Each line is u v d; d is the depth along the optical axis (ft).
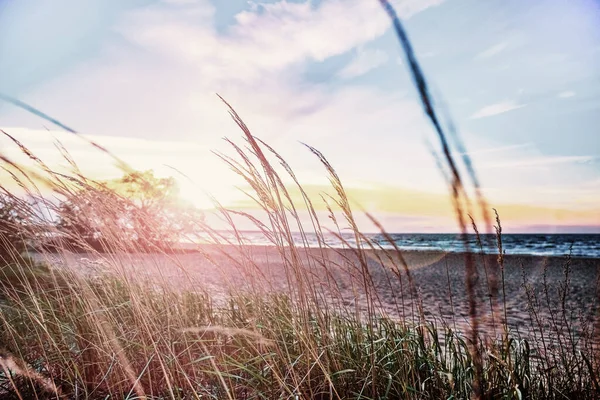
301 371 6.96
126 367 6.36
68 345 7.85
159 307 8.75
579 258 66.28
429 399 6.31
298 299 7.51
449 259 63.67
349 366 7.04
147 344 7.70
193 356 7.84
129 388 7.17
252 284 7.97
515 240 142.72
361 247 6.97
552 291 26.63
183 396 6.75
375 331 8.08
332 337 7.75
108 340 7.14
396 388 6.72
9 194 7.91
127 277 8.10
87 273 9.32
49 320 7.97
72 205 8.01
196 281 9.41
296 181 7.04
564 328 9.59
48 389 6.88
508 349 5.75
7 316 8.68
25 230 8.07
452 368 7.04
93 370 7.72
